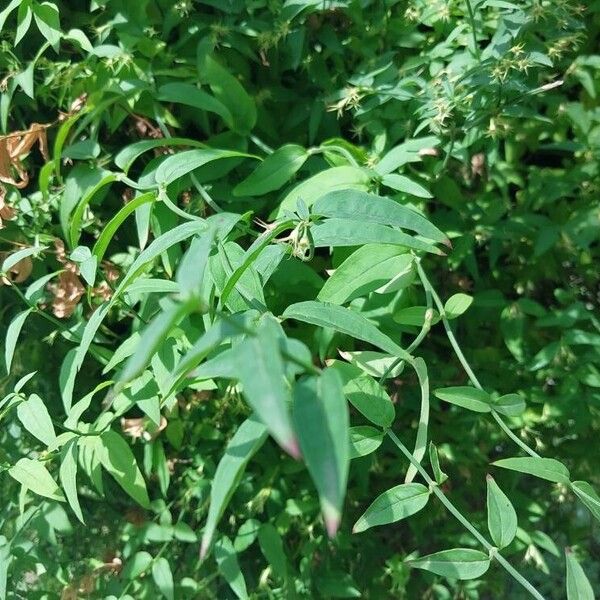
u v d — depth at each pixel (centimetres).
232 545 41
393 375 30
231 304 26
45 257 41
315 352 37
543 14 35
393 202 26
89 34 42
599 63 41
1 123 43
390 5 40
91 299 39
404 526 49
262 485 43
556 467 28
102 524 45
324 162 40
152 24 40
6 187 39
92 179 37
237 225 33
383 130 39
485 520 46
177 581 45
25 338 44
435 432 45
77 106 39
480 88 35
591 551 56
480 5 35
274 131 41
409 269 31
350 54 41
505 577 52
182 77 40
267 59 41
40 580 44
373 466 43
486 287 46
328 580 44
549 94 43
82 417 44
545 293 47
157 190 33
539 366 42
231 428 42
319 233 26
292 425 16
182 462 44
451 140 36
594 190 42
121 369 35
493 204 42
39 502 41
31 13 37
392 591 47
